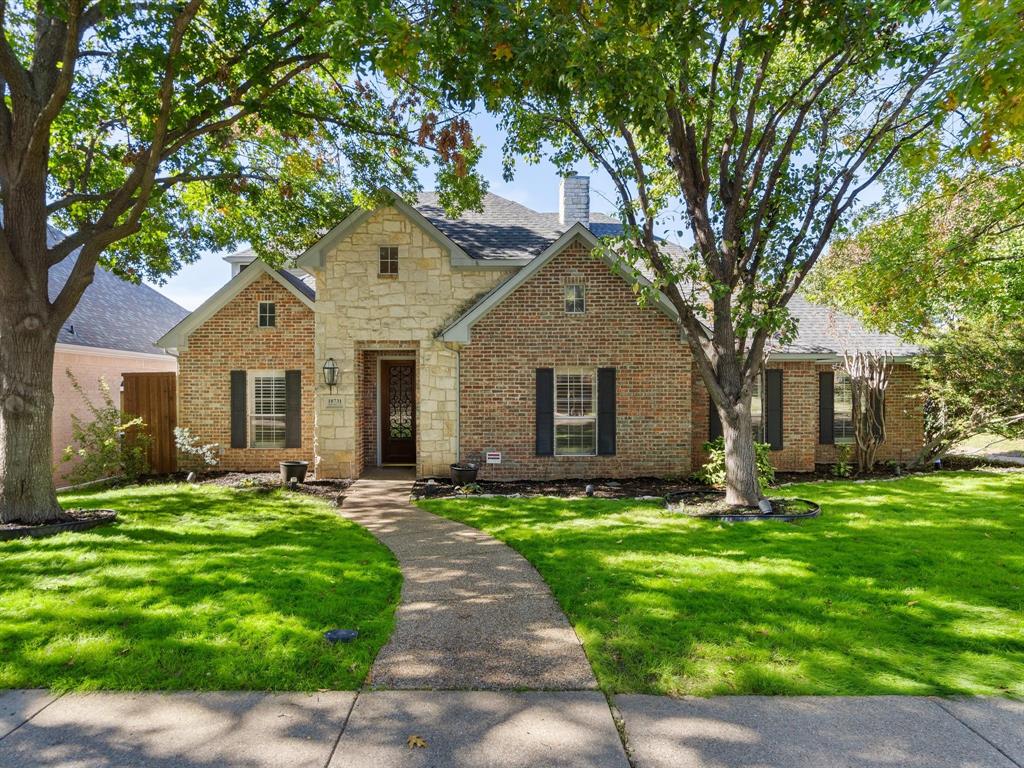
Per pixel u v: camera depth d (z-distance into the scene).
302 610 4.79
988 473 12.70
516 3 6.02
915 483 11.38
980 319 13.85
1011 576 5.67
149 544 6.94
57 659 3.92
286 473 11.83
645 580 5.57
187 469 13.66
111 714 3.33
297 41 8.63
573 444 12.42
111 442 12.44
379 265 12.66
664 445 12.30
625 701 3.46
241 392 13.70
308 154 11.88
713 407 12.87
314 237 13.03
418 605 5.10
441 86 6.70
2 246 7.34
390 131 11.04
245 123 10.76
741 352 9.38
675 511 8.98
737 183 8.90
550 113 9.02
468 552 6.86
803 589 5.30
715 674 3.76
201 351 13.67
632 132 9.80
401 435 14.75
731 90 8.61
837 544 6.88
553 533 7.63
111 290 19.41
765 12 7.44
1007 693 3.53
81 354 14.94
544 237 14.09
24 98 7.46
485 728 3.19
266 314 13.74
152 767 2.88
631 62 5.94
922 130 8.41
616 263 9.05
